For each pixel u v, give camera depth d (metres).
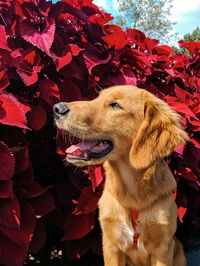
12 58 0.44
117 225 0.46
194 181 0.56
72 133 0.41
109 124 0.43
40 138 0.53
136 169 0.43
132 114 0.43
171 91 0.62
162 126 0.42
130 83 0.49
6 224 0.40
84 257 0.59
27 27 0.43
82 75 0.48
